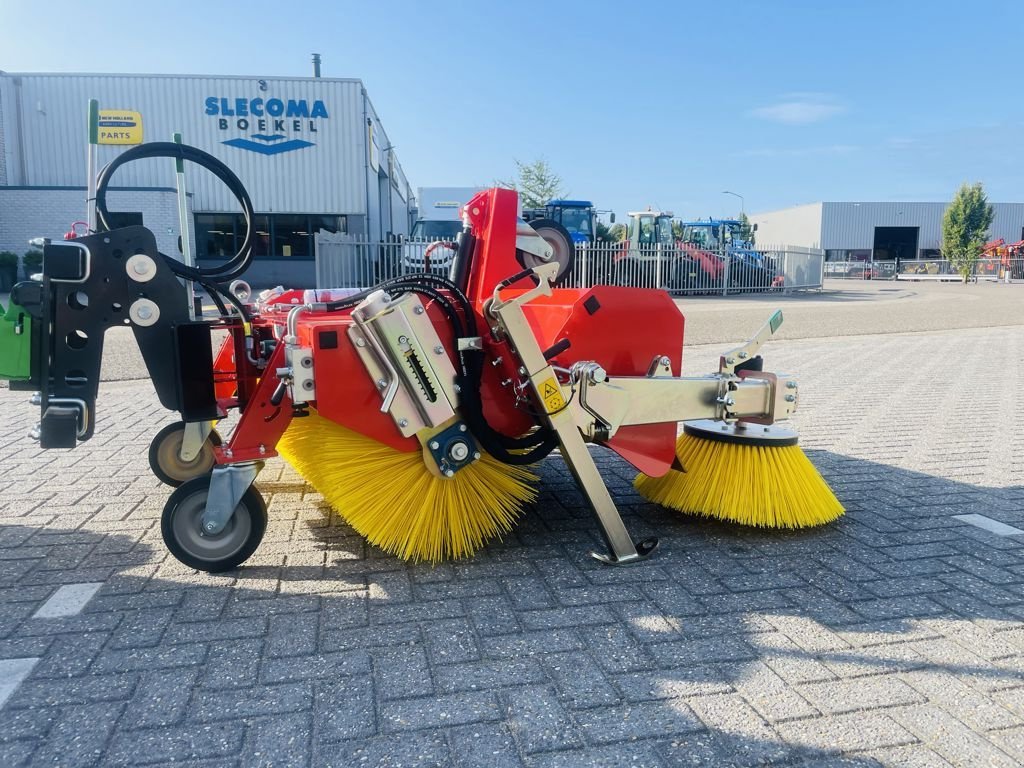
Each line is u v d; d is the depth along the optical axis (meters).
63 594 2.97
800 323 14.53
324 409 2.99
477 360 3.15
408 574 3.18
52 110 24.28
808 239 58.22
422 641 2.62
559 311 3.35
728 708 2.23
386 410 3.02
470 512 3.35
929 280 43.00
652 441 3.56
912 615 2.84
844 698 2.29
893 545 3.54
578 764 1.99
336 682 2.36
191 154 3.27
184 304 2.97
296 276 25.48
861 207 56.69
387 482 3.21
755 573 3.21
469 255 3.34
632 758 2.01
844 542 3.57
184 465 4.30
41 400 2.83
